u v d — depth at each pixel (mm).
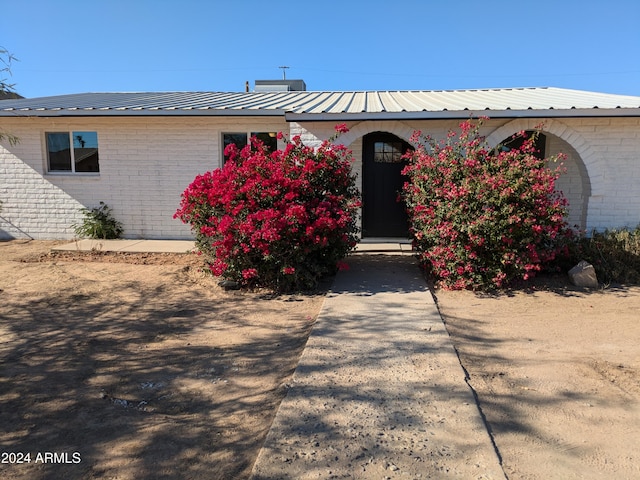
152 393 3764
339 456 2795
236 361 4379
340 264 7004
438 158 7133
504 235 6355
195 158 10391
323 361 4199
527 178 6438
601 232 8164
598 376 3953
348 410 3334
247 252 6445
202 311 5879
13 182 10898
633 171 8180
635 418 3281
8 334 5055
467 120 7758
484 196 6383
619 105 7938
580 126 8195
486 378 3922
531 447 2938
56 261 8594
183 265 8289
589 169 8258
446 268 6777
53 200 10875
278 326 5324
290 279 6559
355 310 5711
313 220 6480
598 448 2926
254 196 6477
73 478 2701
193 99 11789
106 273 7711
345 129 7238
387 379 3832
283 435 3023
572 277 6941
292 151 6914
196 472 2750
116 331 5172
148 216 10688
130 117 10352
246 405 3559
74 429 3223
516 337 4898
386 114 8125
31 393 3746
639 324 5273
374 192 10477
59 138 10859
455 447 2885
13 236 11094
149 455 2920
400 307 5820
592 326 5223
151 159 10500
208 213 7016
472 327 5215
